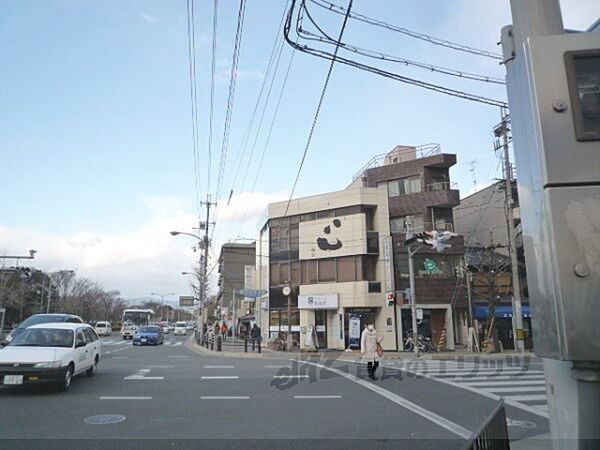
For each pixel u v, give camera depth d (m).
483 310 31.00
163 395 11.11
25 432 7.61
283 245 34.41
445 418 8.96
